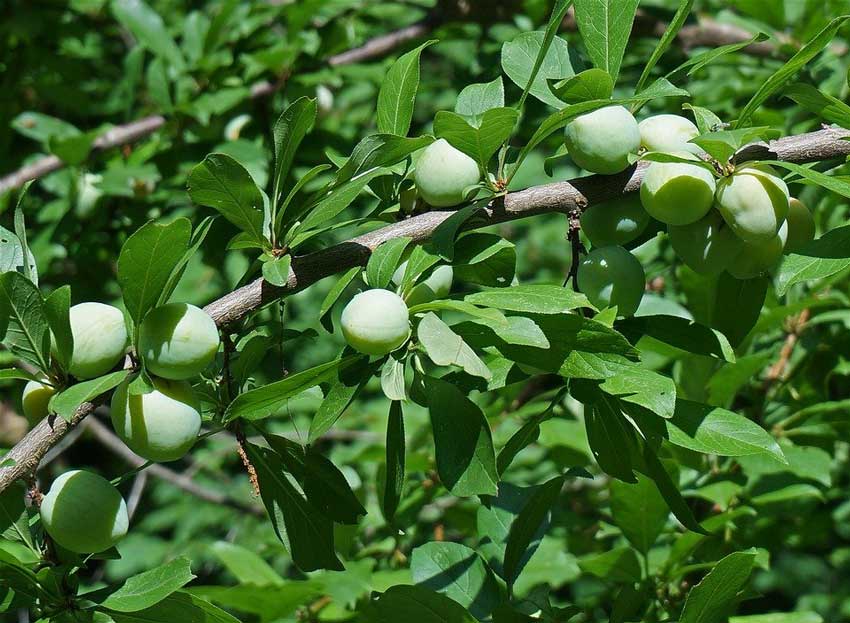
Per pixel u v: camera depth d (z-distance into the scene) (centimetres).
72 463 268
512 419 136
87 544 100
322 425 100
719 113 154
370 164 102
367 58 175
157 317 99
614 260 103
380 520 131
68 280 182
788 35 160
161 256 98
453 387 101
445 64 278
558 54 107
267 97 162
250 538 228
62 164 165
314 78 159
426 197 104
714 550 122
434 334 99
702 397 123
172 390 100
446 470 100
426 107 267
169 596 100
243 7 173
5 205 164
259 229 103
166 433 99
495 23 179
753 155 104
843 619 204
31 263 102
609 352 100
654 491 115
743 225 102
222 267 169
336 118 219
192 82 163
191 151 158
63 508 99
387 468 103
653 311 116
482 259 102
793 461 121
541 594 106
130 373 99
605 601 132
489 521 111
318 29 167
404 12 240
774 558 152
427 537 138
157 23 162
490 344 100
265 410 101
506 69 107
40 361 99
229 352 103
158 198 153
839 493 138
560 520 135
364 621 115
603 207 104
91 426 194
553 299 99
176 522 269
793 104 151
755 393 128
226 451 222
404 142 102
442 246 101
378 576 121
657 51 105
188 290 220
